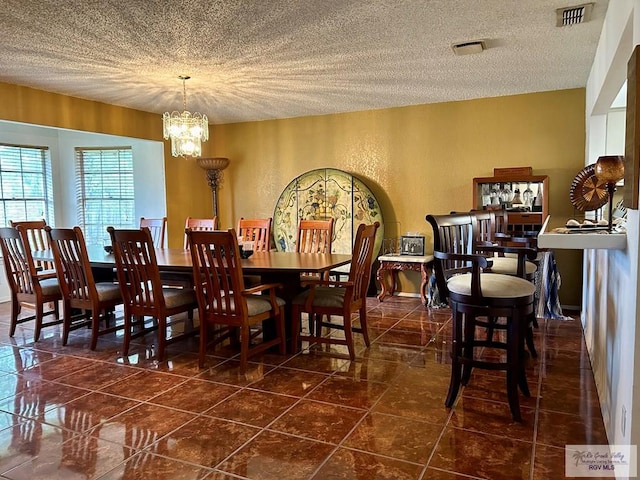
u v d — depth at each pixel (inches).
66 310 157.8
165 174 250.1
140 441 94.1
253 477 81.3
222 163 256.2
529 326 136.9
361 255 143.6
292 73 167.9
